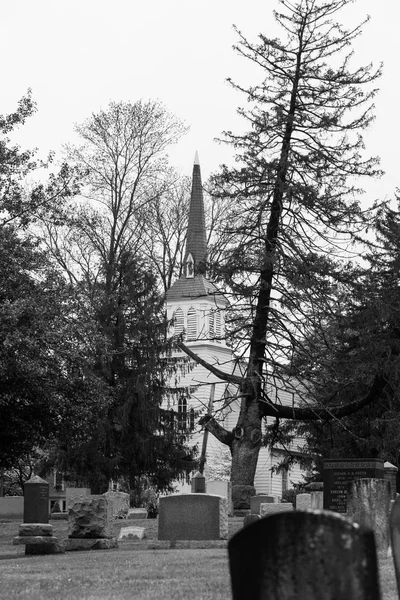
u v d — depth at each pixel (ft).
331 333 148.36
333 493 92.27
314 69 149.48
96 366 174.09
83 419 128.77
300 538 20.58
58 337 122.42
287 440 161.99
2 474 232.94
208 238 216.13
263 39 148.56
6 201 141.08
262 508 113.19
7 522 164.66
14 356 118.21
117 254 190.90
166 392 191.01
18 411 127.34
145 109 193.88
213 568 61.26
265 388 149.79
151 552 84.48
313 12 149.79
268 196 144.05
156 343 182.91
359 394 155.94
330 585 20.30
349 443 164.14
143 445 176.86
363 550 20.26
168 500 95.96
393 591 46.19
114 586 50.42
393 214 167.63
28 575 59.11
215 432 150.41
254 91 149.38
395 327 153.17
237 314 148.66
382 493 73.51
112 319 180.55
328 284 142.82
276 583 20.63
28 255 129.90
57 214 147.33
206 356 286.25
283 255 142.00
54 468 186.70
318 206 143.33
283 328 143.54
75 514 97.45
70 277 189.67
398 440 146.30
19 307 118.83
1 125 141.90
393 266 158.40
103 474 173.06
